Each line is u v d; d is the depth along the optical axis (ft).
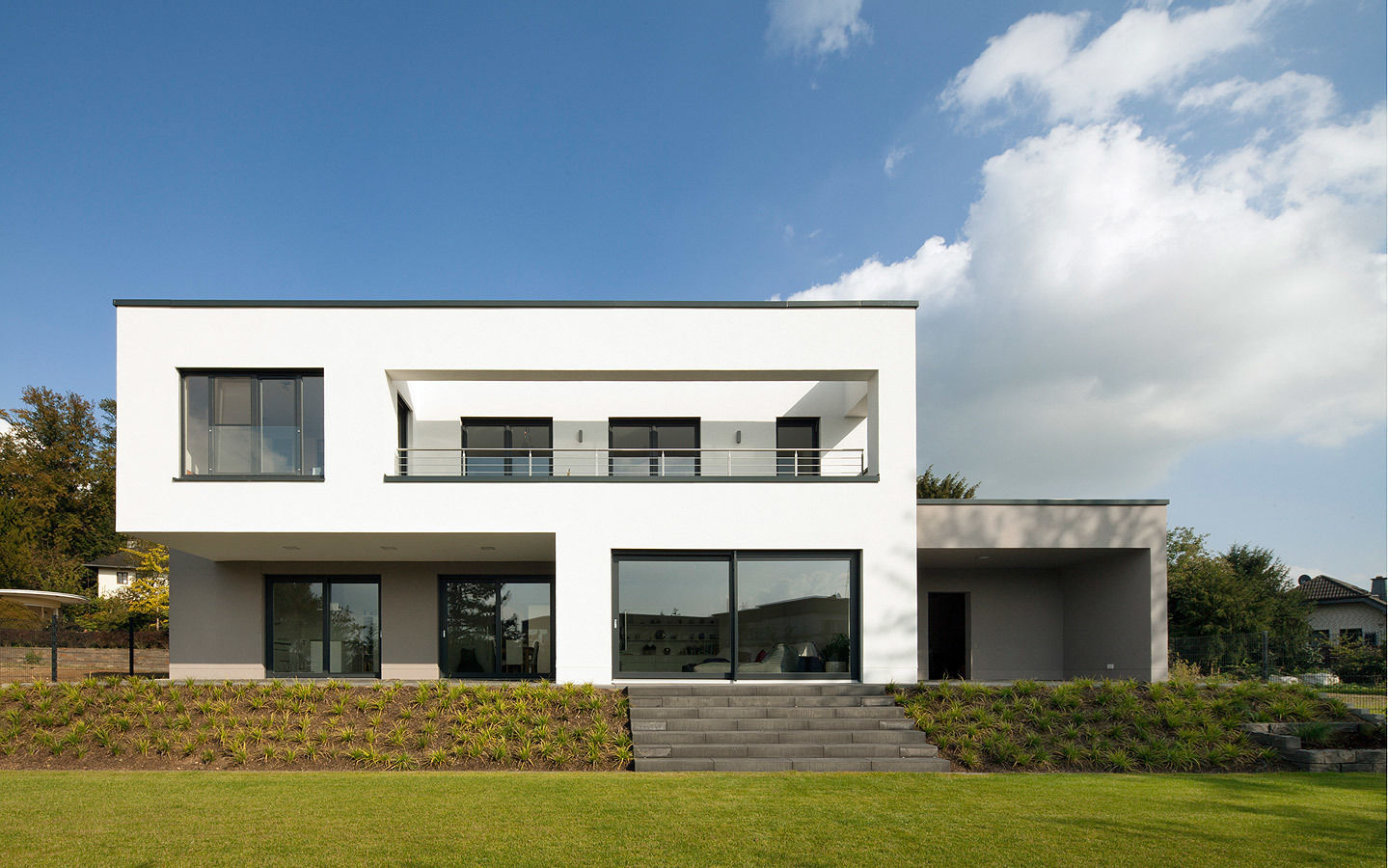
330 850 18.86
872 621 41.68
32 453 139.33
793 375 44.55
